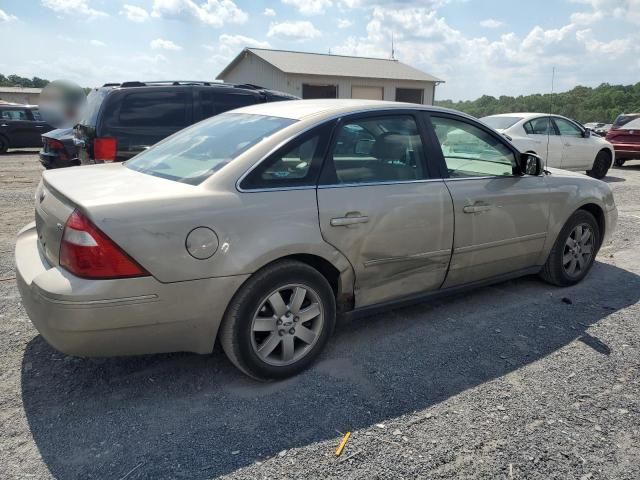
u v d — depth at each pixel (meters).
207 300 2.79
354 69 26.20
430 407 2.88
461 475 2.36
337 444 2.56
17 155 17.38
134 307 2.61
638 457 2.50
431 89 27.83
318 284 3.17
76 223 2.57
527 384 3.12
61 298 2.52
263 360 3.04
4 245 5.89
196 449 2.51
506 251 4.17
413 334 3.79
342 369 3.28
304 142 3.18
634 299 4.50
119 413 2.79
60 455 2.46
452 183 3.77
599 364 3.37
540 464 2.44
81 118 7.59
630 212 8.23
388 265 3.49
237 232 2.83
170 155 3.50
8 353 3.40
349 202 3.23
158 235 2.62
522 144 10.71
